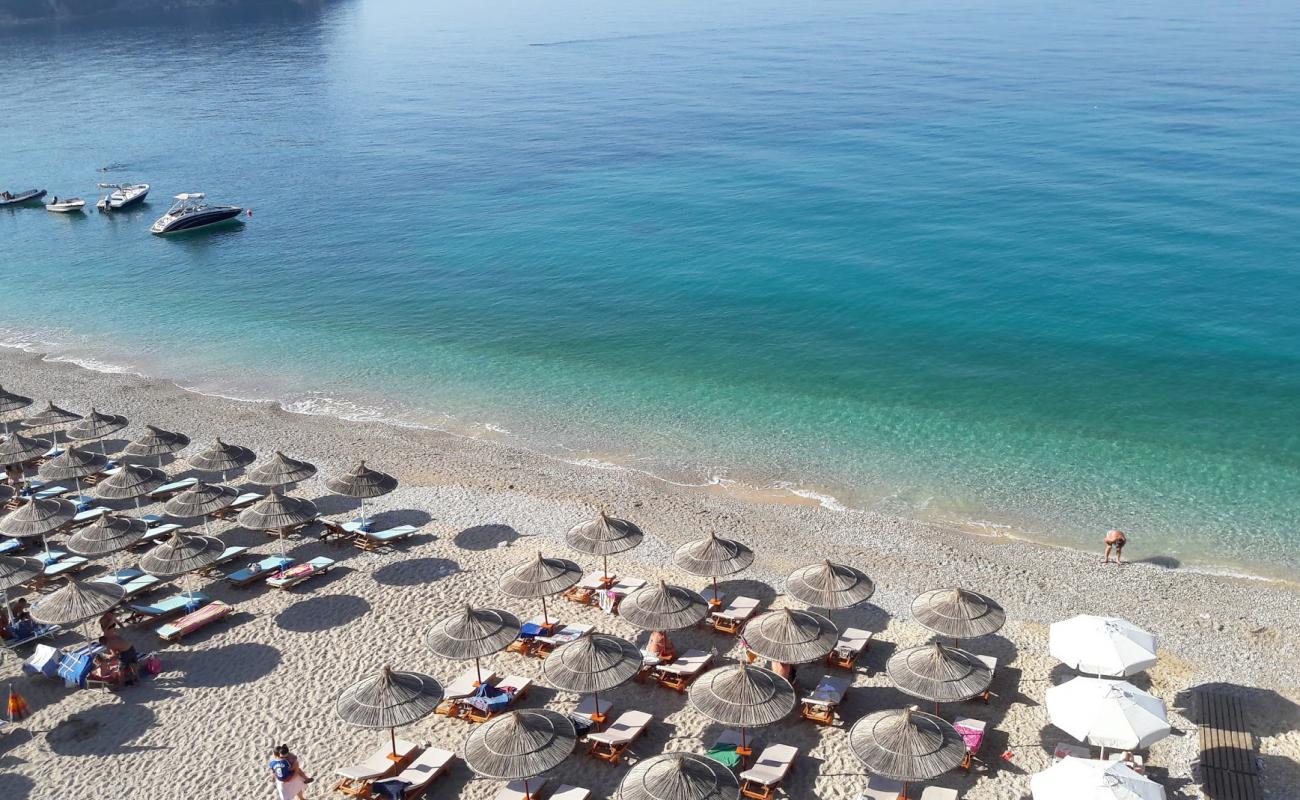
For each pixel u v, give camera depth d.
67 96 157.62
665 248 71.50
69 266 73.38
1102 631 23.64
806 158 98.44
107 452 40.69
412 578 30.67
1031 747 23.03
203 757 22.61
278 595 29.66
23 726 23.75
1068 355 50.03
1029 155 93.50
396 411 46.19
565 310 60.06
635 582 30.09
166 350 55.00
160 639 27.34
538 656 26.59
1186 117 106.19
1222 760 22.14
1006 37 193.62
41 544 32.75
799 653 23.56
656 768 19.27
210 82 171.25
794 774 22.14
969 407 44.84
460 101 147.00
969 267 63.75
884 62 166.25
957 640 27.48
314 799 21.33
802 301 59.56
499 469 39.53
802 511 35.91
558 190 90.81
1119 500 36.44
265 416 45.28
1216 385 45.94
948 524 35.00
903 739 20.28
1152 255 63.75
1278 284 57.88
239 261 73.38
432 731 23.59
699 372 50.03
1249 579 31.19
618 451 41.47
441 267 69.75
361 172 102.62
